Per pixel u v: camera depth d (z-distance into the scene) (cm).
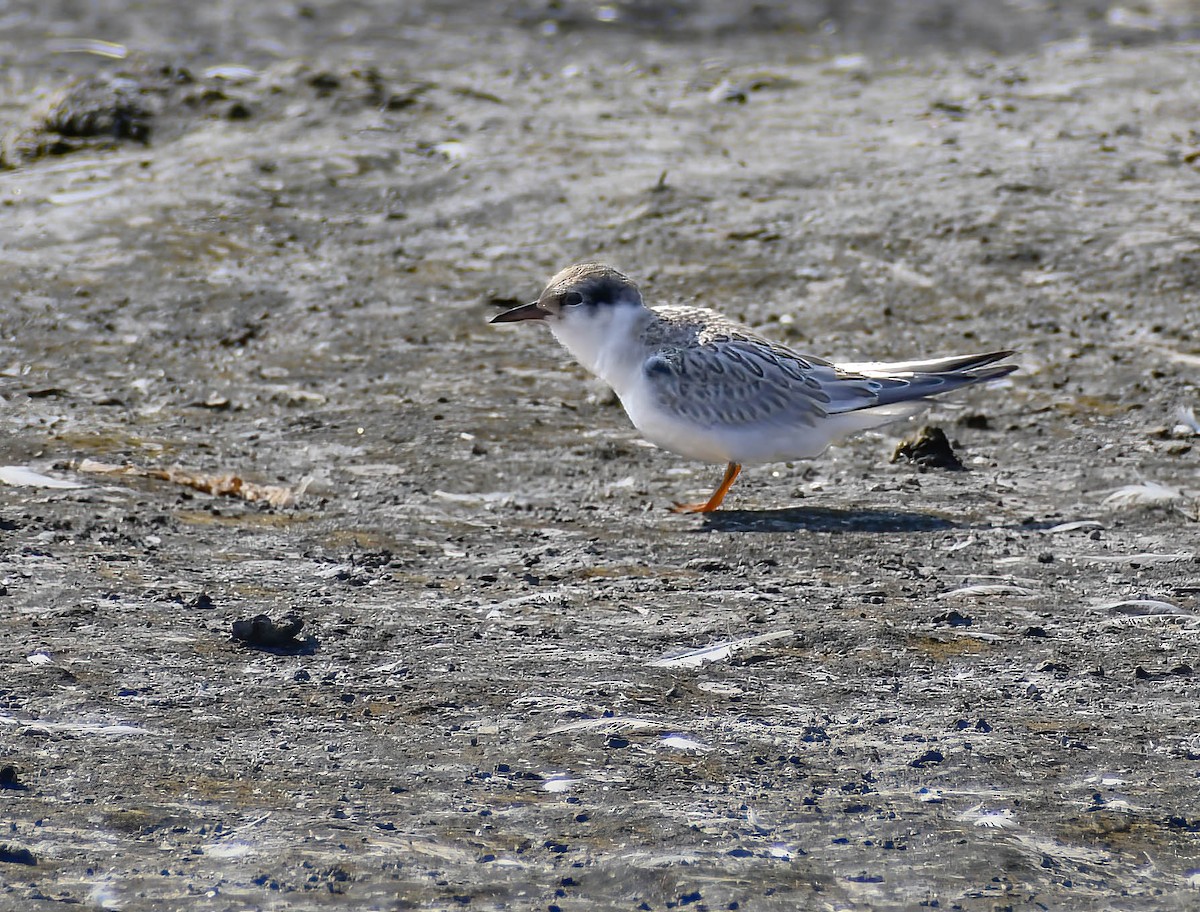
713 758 755
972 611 986
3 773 705
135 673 838
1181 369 1617
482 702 817
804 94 2686
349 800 699
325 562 1066
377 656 883
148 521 1129
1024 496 1280
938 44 3195
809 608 988
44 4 3366
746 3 3606
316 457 1349
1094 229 1986
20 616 913
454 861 646
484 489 1284
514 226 2041
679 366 1215
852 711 820
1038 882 640
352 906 607
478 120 2420
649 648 910
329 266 1903
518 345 1705
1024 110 2533
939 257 1925
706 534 1163
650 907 614
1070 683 865
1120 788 732
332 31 3188
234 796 699
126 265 1864
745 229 2011
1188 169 2222
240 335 1698
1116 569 1078
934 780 737
